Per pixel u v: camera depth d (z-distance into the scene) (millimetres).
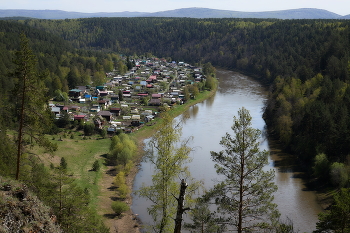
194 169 73750
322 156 70062
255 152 28281
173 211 28562
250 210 28891
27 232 20812
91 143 94500
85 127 102438
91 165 77812
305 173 74375
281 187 67312
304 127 84500
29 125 31516
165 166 28328
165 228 28844
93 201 60844
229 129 107062
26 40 29547
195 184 30672
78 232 32281
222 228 29938
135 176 74812
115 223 55031
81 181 67875
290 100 111125
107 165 80438
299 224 53281
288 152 87562
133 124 114000
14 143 33094
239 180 28906
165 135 29109
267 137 99562
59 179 34938
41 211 23641
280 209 58312
